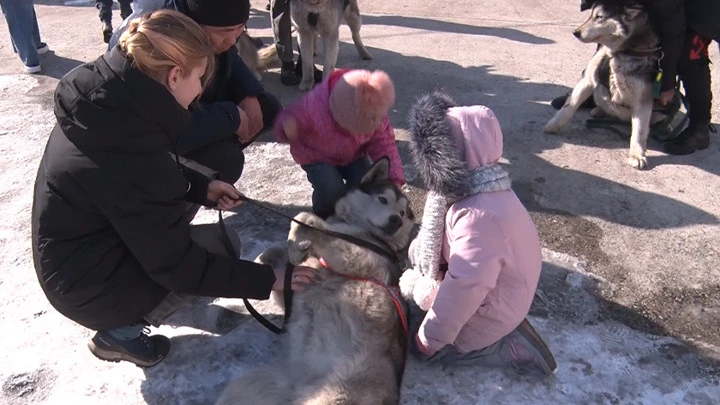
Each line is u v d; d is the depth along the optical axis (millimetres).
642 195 4195
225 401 2482
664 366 2875
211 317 3127
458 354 2820
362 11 8266
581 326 3102
